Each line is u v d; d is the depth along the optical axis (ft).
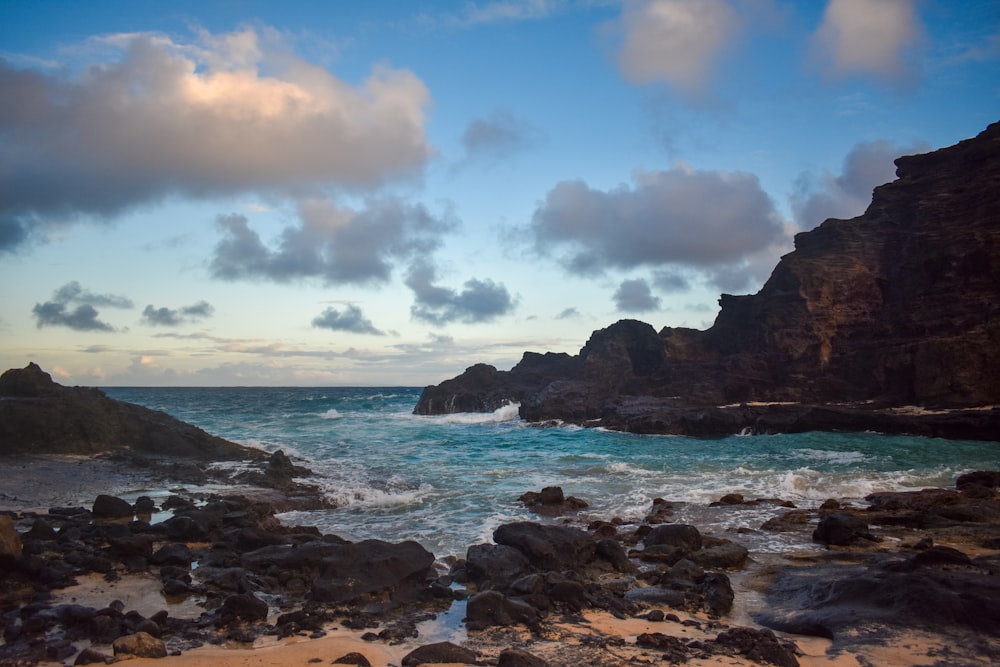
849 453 102.17
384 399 386.73
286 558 39.40
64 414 81.56
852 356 153.58
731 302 193.26
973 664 25.59
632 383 187.73
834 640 28.68
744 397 160.35
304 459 92.17
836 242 174.91
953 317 141.38
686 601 34.94
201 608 33.27
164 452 83.76
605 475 81.92
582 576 39.14
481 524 54.75
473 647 28.09
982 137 161.38
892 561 38.96
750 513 59.41
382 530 52.65
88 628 28.94
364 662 25.77
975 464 88.63
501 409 197.98
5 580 35.04
